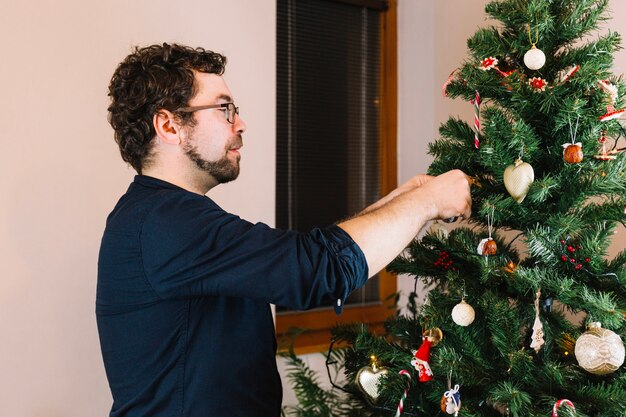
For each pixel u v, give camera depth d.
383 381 1.15
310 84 2.23
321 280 0.90
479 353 1.10
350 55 2.33
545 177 1.00
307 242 0.94
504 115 1.09
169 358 1.01
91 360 1.66
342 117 2.32
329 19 2.28
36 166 1.59
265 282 0.92
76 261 1.64
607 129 1.05
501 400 1.03
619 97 1.03
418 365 1.08
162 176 1.08
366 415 1.32
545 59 1.06
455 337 1.14
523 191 0.99
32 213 1.59
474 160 1.12
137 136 1.07
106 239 1.04
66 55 1.62
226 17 1.84
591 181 0.98
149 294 1.00
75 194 1.64
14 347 1.57
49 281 1.61
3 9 1.55
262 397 1.06
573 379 1.03
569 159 0.98
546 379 1.02
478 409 1.12
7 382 1.57
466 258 1.11
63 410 1.63
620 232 1.49
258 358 1.06
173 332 1.01
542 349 1.06
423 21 2.24
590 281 1.07
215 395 1.01
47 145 1.61
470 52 1.21
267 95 1.90
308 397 1.52
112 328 1.04
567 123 1.00
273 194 1.92
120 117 1.09
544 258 1.04
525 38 1.07
